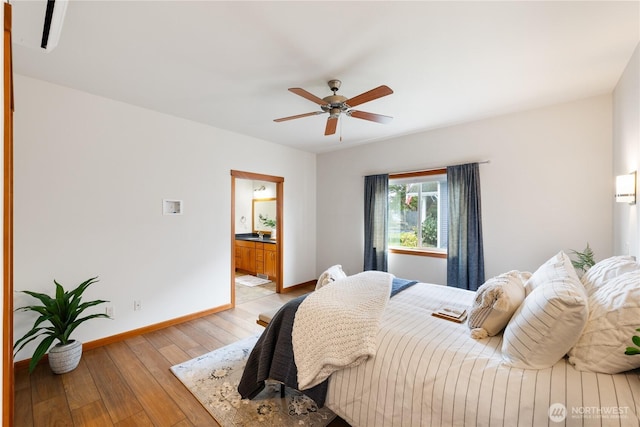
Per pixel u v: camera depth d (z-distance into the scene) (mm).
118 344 2926
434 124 3746
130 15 1717
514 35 1920
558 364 1286
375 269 4531
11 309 1044
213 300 3842
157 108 3199
